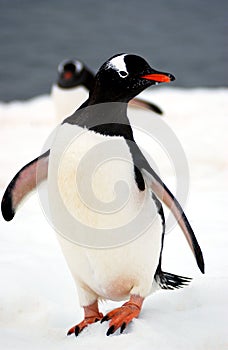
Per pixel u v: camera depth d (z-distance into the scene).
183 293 10.88
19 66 58.53
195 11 80.19
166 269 12.36
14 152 24.97
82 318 10.77
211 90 34.62
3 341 9.52
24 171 9.91
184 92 34.22
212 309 10.18
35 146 25.92
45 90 51.91
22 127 29.70
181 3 84.31
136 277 9.63
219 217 16.00
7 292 10.91
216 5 82.56
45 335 10.01
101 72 9.24
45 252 13.53
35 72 56.72
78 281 9.94
